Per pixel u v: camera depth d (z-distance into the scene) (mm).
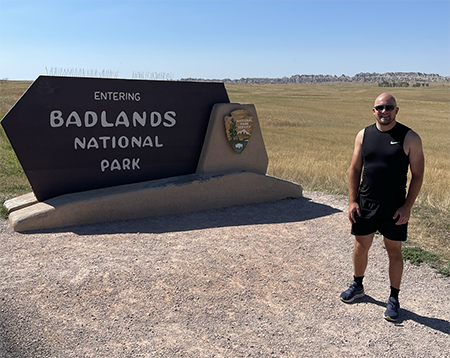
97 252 4973
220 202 7270
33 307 3740
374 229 3963
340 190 9297
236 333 3543
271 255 5215
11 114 5852
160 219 6480
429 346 3510
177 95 7062
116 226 6020
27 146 6008
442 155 22422
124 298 3977
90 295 3990
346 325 3768
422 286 4688
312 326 3719
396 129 3727
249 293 4230
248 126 7535
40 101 6012
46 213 5746
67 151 6293
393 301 3945
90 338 3348
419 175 3664
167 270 4574
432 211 7723
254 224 6449
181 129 7184
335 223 6691
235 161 7578
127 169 6812
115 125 6605
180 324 3625
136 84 6695
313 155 17422
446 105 83000
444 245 6020
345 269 4953
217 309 3900
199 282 4367
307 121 45844
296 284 4492
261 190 7699
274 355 3271
